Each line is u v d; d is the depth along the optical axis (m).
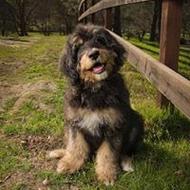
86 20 3.29
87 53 0.89
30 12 9.74
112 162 0.94
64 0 9.05
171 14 1.14
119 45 0.97
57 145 1.12
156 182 0.87
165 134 1.11
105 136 0.94
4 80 1.92
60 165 0.97
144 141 1.08
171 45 1.15
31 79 1.89
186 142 1.06
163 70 1.03
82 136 0.98
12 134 1.20
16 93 1.66
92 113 0.92
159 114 1.19
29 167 0.99
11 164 1.00
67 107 0.96
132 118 0.99
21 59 2.60
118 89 0.94
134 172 0.92
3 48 3.45
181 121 1.17
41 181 0.93
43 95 1.53
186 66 2.22
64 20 10.03
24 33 7.84
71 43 0.94
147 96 1.51
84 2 3.73
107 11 2.19
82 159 0.99
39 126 1.23
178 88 0.90
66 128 1.02
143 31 6.74
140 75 1.81
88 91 0.92
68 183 0.92
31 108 1.41
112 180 0.91
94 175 0.94
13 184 0.92
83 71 0.90
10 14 7.42
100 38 0.93
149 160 0.96
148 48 3.31
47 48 3.20
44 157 1.05
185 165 0.94
